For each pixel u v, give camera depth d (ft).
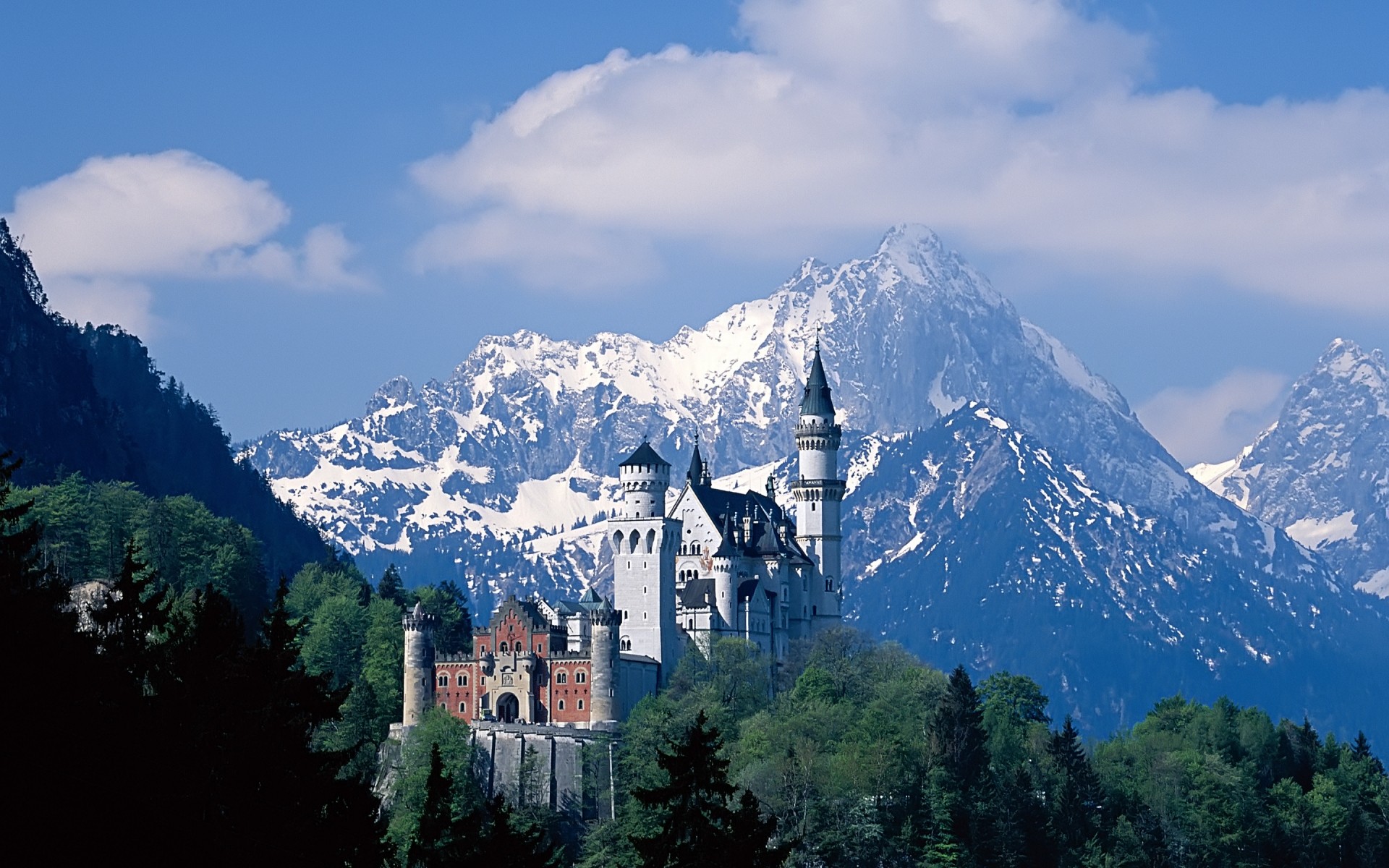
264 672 538.88
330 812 526.16
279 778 504.84
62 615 518.78
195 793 480.64
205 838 472.03
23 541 527.81
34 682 458.50
